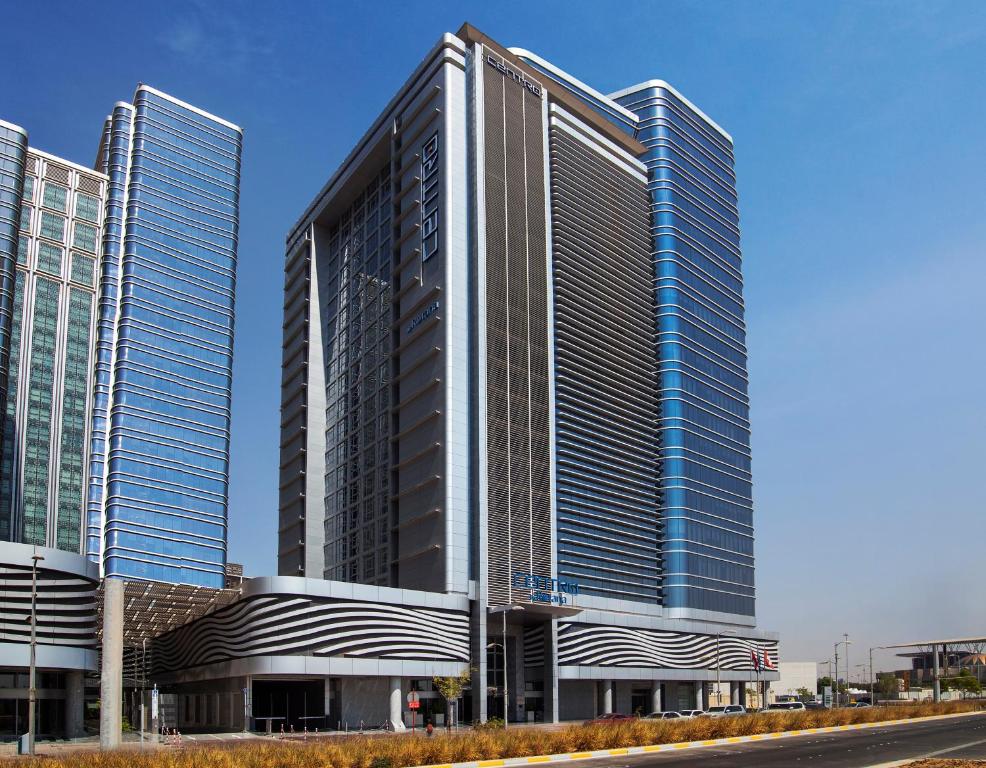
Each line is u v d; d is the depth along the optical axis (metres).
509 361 114.94
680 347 147.25
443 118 121.31
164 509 147.00
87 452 157.88
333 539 137.75
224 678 96.12
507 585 106.62
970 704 105.88
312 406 148.12
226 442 158.38
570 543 120.88
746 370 167.12
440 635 99.88
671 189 154.50
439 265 116.44
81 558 79.81
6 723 78.38
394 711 94.94
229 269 167.12
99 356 150.50
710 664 139.50
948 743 54.75
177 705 113.56
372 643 93.94
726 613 146.00
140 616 100.19
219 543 152.50
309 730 90.12
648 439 141.62
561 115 135.38
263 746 45.06
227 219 169.62
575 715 117.75
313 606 91.44
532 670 113.31
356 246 147.88
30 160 163.00
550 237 127.19
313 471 144.88
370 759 42.91
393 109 135.62
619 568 129.25
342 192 149.38
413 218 125.56
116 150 162.12
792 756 47.91
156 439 149.12
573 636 116.12
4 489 147.88
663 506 141.12
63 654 76.50
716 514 148.75
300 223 164.62
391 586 115.12
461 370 111.81
